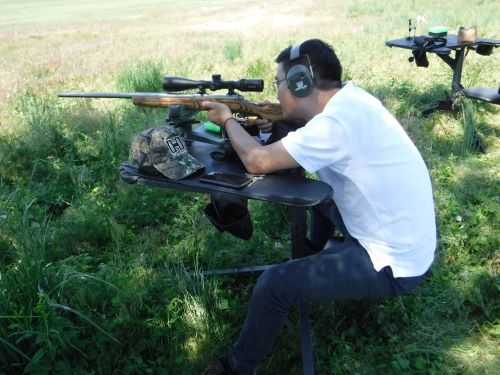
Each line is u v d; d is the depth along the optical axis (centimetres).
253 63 799
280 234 362
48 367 230
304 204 203
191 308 274
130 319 262
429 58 788
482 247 326
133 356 252
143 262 328
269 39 1073
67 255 343
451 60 532
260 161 215
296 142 205
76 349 239
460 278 302
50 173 462
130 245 359
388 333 266
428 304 284
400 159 209
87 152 502
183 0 2859
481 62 736
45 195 425
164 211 405
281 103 229
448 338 263
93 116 573
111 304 276
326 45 215
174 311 278
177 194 420
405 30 1053
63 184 453
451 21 1065
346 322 279
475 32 512
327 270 214
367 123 205
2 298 241
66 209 411
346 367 251
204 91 254
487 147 479
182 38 1237
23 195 416
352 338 271
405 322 274
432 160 441
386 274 214
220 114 238
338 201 224
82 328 252
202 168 236
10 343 234
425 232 215
